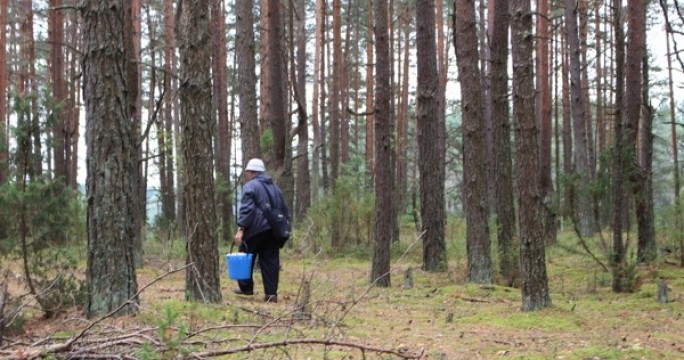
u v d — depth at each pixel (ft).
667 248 43.37
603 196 30.68
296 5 90.12
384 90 32.83
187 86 23.89
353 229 50.96
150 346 12.02
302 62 70.95
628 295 29.09
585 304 26.35
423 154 39.88
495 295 29.58
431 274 38.11
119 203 20.36
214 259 24.08
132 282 20.52
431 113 39.73
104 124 20.21
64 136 61.00
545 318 22.52
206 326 18.67
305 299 20.58
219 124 80.69
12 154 20.97
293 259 46.85
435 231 39.63
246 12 41.68
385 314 24.14
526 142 23.44
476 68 33.86
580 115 57.88
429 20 39.29
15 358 12.05
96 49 20.12
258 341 16.57
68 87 75.92
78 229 27.91
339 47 84.53
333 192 57.62
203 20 24.00
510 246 34.53
